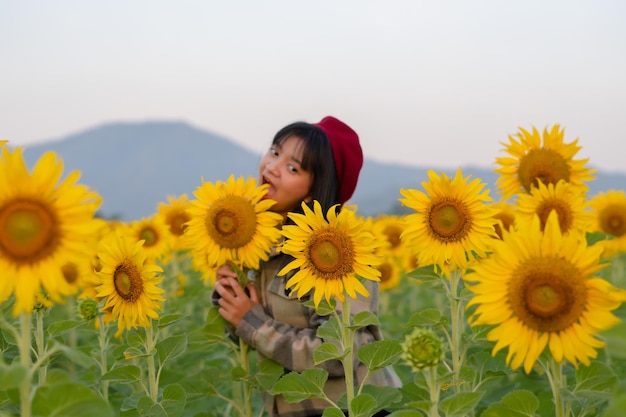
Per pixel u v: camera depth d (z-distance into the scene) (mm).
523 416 3674
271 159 5578
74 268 5105
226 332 5758
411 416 3498
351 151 5805
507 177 6215
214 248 5258
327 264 4445
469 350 6277
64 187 3072
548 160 5949
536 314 3322
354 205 5965
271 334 5117
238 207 5133
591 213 5469
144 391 4840
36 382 5539
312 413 5211
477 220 4902
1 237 3006
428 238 4992
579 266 3326
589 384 3646
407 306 12164
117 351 5371
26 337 3096
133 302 4648
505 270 3422
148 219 8961
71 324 4410
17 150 3027
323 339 5039
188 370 7777
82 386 3002
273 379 5137
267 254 5484
